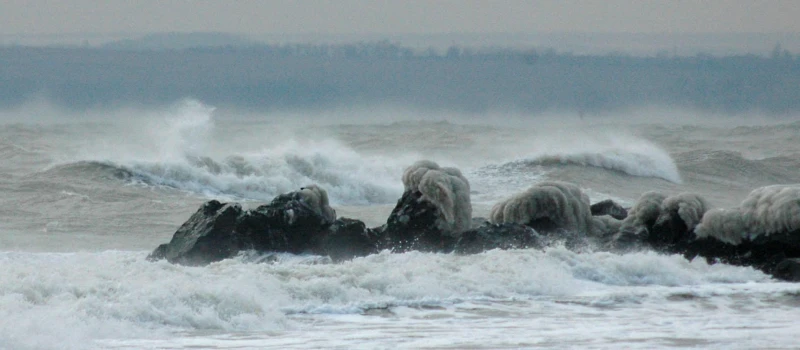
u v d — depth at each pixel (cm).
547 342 4125
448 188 6400
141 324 4247
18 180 11319
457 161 14738
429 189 6394
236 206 6106
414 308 4809
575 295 5203
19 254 6625
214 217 6016
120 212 9800
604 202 6994
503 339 4181
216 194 11850
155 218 9525
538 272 5412
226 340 4081
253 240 6000
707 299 5169
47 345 3825
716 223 6219
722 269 5875
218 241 5934
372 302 4825
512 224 6238
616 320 4628
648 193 6631
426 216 6350
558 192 6506
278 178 12419
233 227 5991
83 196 10556
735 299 5175
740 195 13288
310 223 6125
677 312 4838
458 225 6391
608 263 5684
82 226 8956
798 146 19162
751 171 14675
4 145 13725
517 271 5422
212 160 12525
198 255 5900
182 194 11444
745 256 6122
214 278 4991
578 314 4759
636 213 6544
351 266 5362
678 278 5650
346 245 6128
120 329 4128
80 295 4531
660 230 6375
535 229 6425
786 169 15050
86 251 7238
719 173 14450
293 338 4150
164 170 12056
